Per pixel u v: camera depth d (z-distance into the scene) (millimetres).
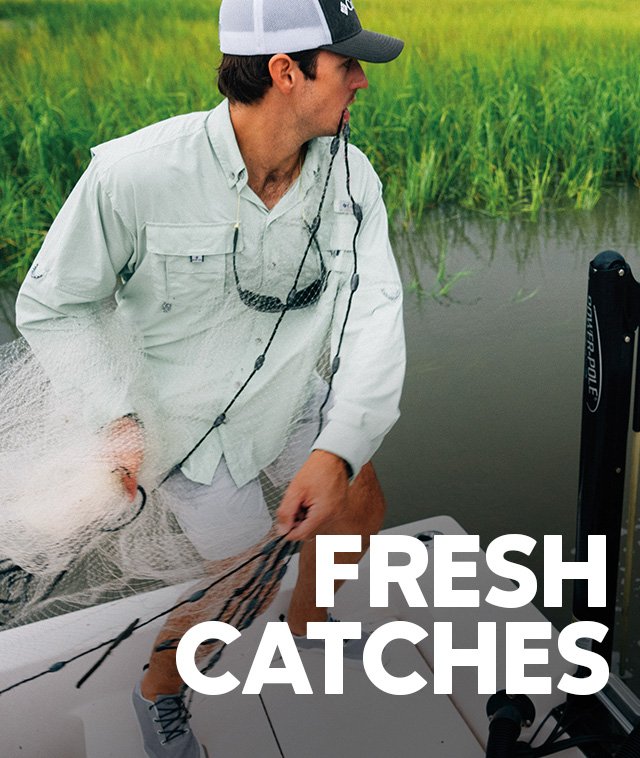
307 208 1539
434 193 4215
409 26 5395
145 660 1688
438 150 4422
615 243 3912
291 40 1370
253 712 1702
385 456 2713
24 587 1397
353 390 1460
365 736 1643
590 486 1536
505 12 5684
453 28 5387
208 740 1650
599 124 4508
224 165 1476
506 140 4426
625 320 1415
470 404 2934
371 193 1603
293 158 1515
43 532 1365
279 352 1593
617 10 5812
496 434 2805
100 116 4402
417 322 3381
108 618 1671
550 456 2705
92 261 1502
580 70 4816
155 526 1476
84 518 1381
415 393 2992
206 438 1542
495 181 4254
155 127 1502
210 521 1528
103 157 1479
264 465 1615
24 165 4297
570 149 4504
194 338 1582
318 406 1624
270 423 1593
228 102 1470
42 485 1357
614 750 1578
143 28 5242
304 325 1607
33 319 1515
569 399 2959
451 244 3926
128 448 1433
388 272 1576
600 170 4312
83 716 1684
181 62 4914
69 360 1486
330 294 1597
